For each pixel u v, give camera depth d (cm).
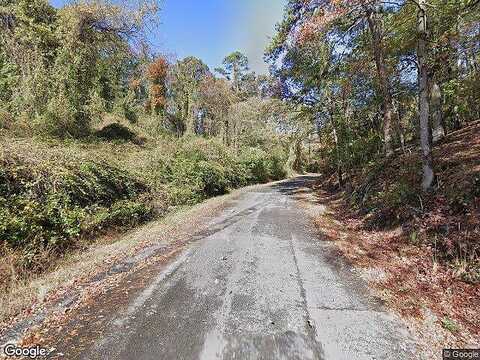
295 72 1675
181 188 1277
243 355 314
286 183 2472
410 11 929
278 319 382
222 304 418
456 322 376
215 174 1647
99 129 1551
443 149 961
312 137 2745
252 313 396
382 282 491
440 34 892
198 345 329
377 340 343
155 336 344
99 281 491
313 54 1527
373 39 1161
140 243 696
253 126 3144
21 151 666
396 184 857
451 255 521
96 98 1548
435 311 401
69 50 1292
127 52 1569
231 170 1958
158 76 2800
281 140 3228
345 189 1416
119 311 398
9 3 1240
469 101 1354
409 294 449
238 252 634
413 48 1087
